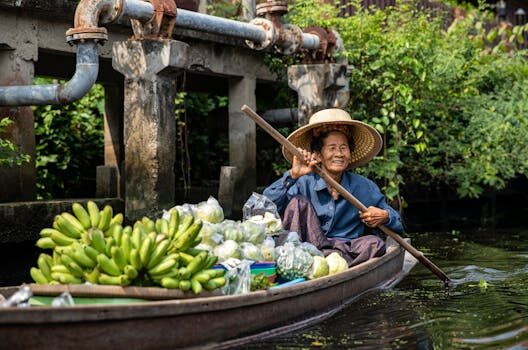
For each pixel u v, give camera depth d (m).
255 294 4.29
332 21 9.65
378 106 9.79
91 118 9.92
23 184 6.68
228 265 4.58
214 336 4.05
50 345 3.43
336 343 4.32
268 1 7.71
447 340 4.40
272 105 10.05
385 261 6.11
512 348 4.21
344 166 6.21
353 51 9.48
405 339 4.42
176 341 3.84
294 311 4.67
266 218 5.57
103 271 3.96
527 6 17.42
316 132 6.27
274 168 9.48
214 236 4.79
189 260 4.12
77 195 9.80
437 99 10.23
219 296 4.13
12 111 6.57
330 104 8.57
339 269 5.38
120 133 9.09
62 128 9.60
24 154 6.68
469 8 14.37
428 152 10.20
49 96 5.96
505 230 10.35
